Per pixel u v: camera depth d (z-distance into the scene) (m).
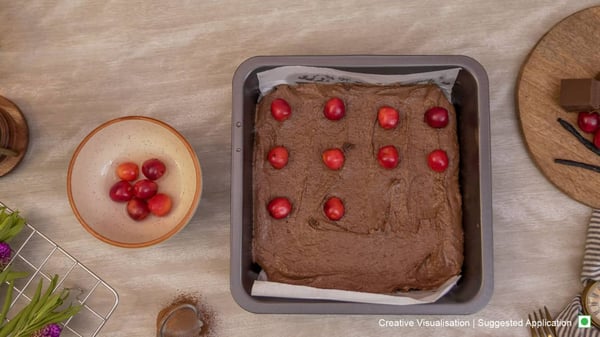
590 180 0.76
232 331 0.77
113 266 0.79
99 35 0.81
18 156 0.79
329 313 0.70
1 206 0.77
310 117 0.76
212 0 0.81
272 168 0.75
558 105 0.77
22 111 0.81
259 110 0.76
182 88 0.81
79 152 0.74
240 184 0.71
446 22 0.80
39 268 0.79
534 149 0.76
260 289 0.71
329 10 0.81
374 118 0.75
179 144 0.76
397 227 0.74
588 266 0.75
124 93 0.81
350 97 0.76
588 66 0.77
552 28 0.78
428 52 0.80
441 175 0.74
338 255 0.74
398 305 0.70
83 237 0.79
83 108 0.81
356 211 0.74
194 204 0.73
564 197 0.77
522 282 0.77
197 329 0.76
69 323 0.78
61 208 0.80
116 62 0.81
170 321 0.75
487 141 0.71
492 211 0.73
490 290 0.69
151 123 0.75
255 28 0.81
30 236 0.79
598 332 0.74
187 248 0.79
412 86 0.76
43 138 0.80
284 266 0.74
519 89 0.77
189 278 0.78
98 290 0.78
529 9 0.80
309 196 0.75
